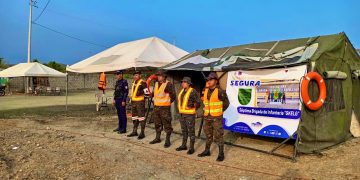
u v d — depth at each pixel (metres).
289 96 8.30
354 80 10.34
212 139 8.12
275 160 7.79
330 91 9.03
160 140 9.71
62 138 9.93
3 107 20.58
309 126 8.25
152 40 15.48
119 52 15.80
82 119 14.70
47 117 15.51
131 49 15.41
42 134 10.57
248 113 9.20
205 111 7.94
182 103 8.48
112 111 17.81
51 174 6.35
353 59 10.17
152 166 7.19
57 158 7.41
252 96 9.15
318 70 8.46
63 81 43.28
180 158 7.93
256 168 7.17
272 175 6.70
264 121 8.77
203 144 9.43
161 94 9.08
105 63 14.96
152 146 9.16
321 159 7.88
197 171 6.93
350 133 10.21
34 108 19.86
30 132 10.99
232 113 9.60
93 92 38.50
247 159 7.87
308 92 8.16
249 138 10.12
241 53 10.54
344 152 8.54
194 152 8.52
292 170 7.03
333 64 9.12
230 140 9.92
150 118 13.10
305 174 6.76
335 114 9.25
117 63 14.42
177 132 11.06
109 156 7.82
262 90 8.94
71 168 6.76
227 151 8.62
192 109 8.38
